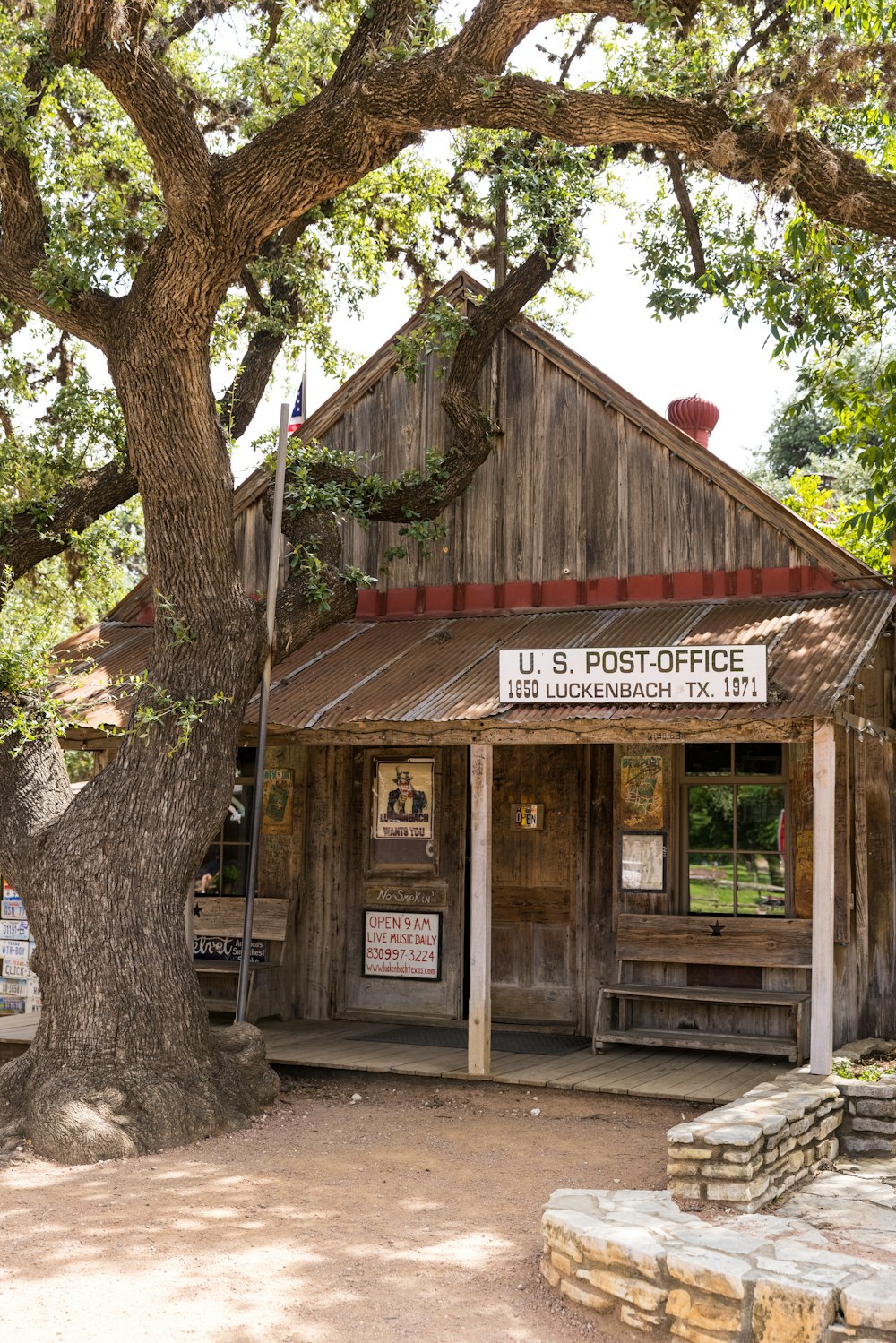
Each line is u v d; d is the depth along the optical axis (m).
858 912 10.88
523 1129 8.52
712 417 12.74
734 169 8.68
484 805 9.79
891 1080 8.10
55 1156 7.81
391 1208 6.70
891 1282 4.79
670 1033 10.55
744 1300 4.83
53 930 8.71
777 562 10.94
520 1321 5.20
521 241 12.66
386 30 9.36
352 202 14.66
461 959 12.17
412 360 12.32
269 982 12.35
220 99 14.23
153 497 9.34
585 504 11.81
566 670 9.22
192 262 8.95
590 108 8.63
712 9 10.48
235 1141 8.25
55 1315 5.16
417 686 10.44
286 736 10.62
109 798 9.03
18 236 9.98
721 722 8.86
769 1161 6.55
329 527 11.35
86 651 12.86
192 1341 4.90
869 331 12.02
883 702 11.52
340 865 12.65
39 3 10.45
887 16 10.42
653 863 11.27
